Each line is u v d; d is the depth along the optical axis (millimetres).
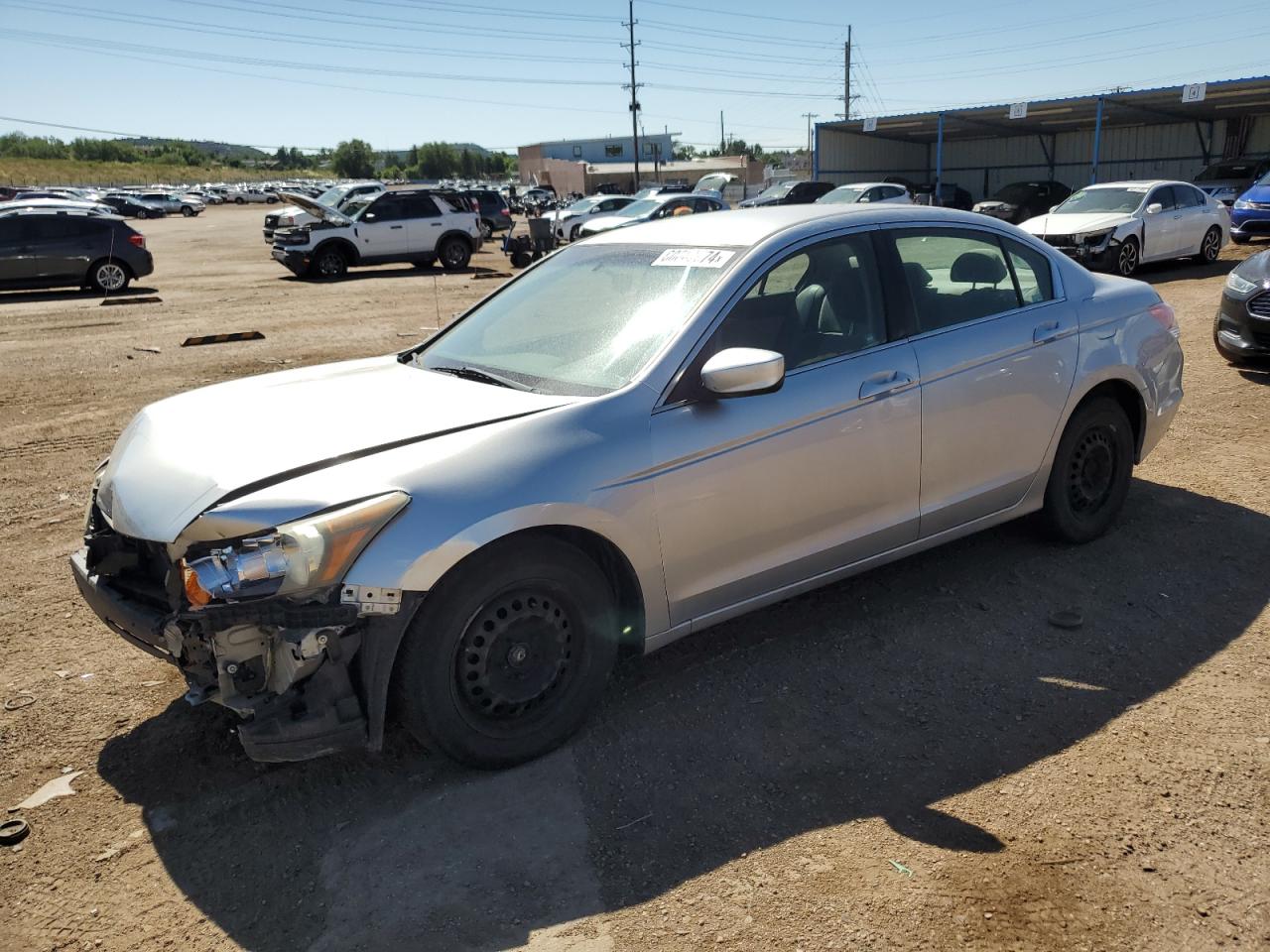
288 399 3484
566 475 3000
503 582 2943
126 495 3027
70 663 3900
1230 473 5629
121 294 18125
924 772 3025
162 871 2711
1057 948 2320
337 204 30625
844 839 2729
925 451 3848
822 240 3730
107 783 3111
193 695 2842
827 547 3668
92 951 2426
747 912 2467
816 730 3271
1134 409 4727
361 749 3229
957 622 3998
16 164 102812
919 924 2404
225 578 2643
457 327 4215
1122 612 4027
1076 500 4578
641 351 3396
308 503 2717
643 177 82688
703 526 3307
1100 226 15008
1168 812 2783
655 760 3137
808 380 3529
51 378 9594
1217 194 23969
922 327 3900
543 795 2975
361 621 2781
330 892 2602
